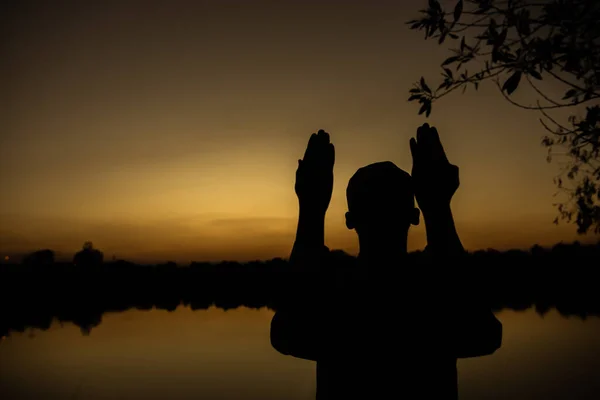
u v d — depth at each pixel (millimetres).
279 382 5891
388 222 1196
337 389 1180
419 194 1300
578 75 1439
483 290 1268
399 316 1178
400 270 1213
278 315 1243
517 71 1488
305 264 1226
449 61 1633
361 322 1176
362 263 1226
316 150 1317
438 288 1213
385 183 1198
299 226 1281
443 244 1252
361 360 1170
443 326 1173
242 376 6152
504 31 1446
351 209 1243
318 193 1278
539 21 1400
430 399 1160
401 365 1164
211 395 5367
